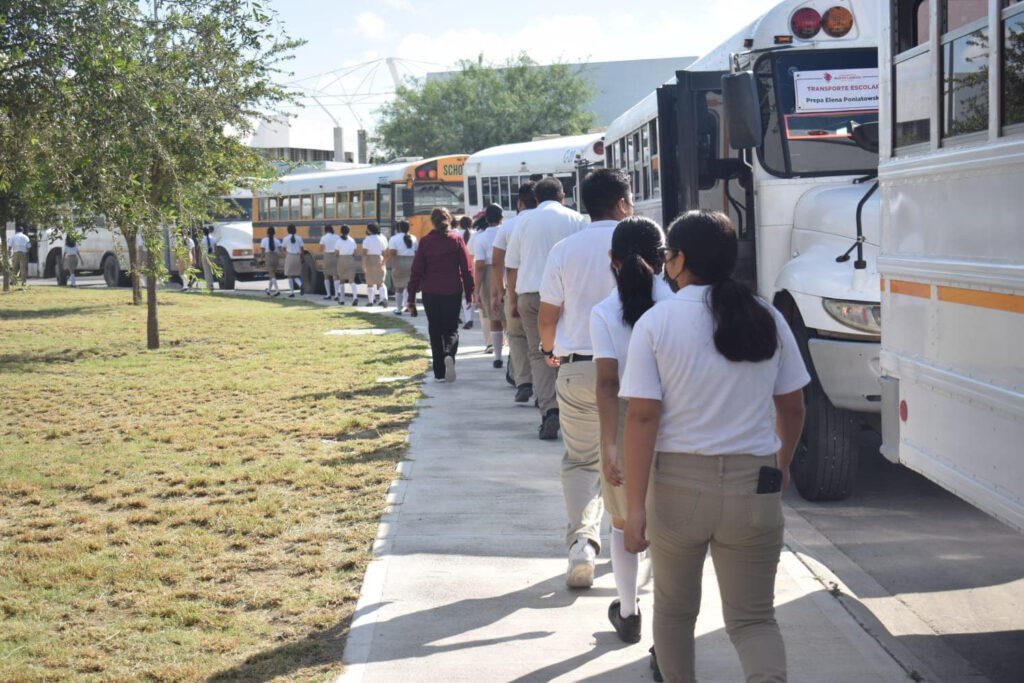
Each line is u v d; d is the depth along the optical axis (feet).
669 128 29.48
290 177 110.73
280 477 25.12
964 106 14.43
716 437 11.05
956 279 14.46
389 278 99.86
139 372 45.29
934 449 15.44
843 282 21.86
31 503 23.73
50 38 34.71
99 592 17.65
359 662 14.70
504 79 211.82
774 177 25.41
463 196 93.76
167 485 24.85
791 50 25.82
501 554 19.26
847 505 23.54
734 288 11.16
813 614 16.22
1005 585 18.57
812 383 22.90
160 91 41.63
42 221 43.42
